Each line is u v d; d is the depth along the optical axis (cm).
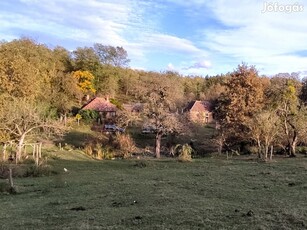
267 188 2111
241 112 5950
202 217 1421
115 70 12269
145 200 1866
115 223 1399
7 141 4719
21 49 8225
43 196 2341
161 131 6094
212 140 6181
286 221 1335
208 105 9706
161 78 10550
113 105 9231
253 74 6316
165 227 1309
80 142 6531
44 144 5875
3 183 2784
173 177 2892
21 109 4834
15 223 1523
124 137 6316
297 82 9650
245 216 1413
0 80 5925
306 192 1933
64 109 8206
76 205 1867
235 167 3453
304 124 4825
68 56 11356
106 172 3803
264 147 4994
